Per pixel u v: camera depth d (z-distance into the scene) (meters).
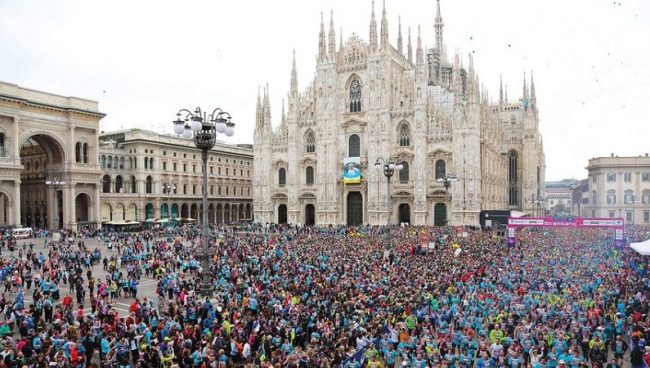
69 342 21.36
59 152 101.75
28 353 22.00
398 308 27.89
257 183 112.81
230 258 48.88
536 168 139.38
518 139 143.88
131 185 122.81
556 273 39.41
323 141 104.94
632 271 42.00
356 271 39.47
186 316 27.72
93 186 106.19
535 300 29.66
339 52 105.31
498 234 76.25
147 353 21.52
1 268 43.50
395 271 39.22
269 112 111.81
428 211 96.31
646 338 24.05
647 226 110.06
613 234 80.19
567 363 20.52
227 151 146.88
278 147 112.12
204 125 31.95
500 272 39.97
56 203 102.25
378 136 99.44
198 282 37.81
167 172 128.25
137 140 121.12
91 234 88.50
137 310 28.36
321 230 89.75
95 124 106.38
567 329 25.55
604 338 24.77
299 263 43.84
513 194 142.50
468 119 91.44
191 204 135.50
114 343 22.36
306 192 107.69
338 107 105.06
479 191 92.50
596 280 36.00
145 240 73.94
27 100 92.12
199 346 22.31
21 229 84.31
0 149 88.94
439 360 21.14
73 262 48.66
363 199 102.62
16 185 90.56
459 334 24.25
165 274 39.38
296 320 26.27
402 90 99.31
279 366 18.52
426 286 33.97
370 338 23.20
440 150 94.38
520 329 24.44
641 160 142.62
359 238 69.62
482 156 103.00
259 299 30.92
